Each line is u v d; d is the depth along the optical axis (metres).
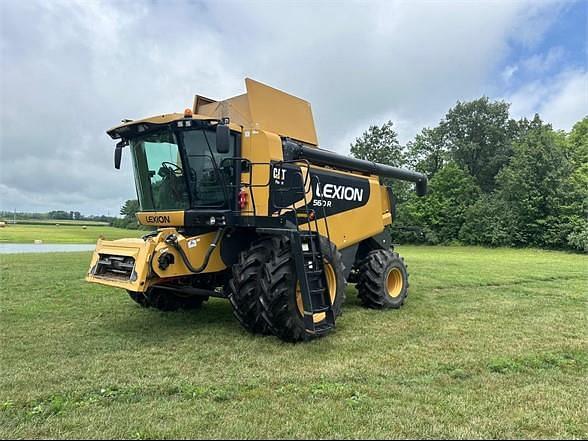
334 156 7.18
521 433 2.98
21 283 9.73
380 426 3.01
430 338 5.48
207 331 5.63
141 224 6.46
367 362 4.45
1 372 4.05
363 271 7.52
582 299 8.73
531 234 35.81
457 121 55.03
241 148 5.95
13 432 2.88
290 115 6.89
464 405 3.39
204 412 3.20
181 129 5.68
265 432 2.91
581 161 38.38
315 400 3.45
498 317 6.86
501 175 39.22
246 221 5.55
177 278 6.16
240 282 5.21
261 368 4.23
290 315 5.02
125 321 6.21
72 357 4.54
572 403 3.49
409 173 9.53
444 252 32.09
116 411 3.22
